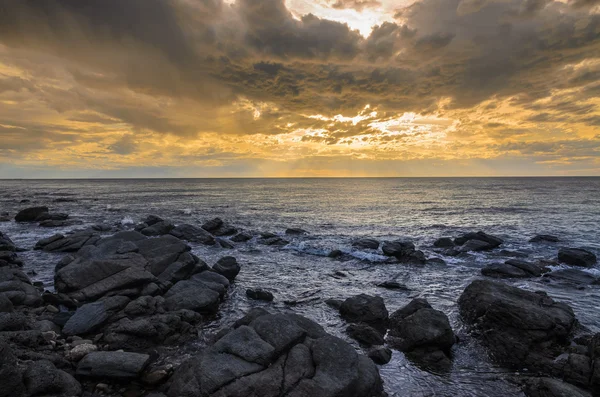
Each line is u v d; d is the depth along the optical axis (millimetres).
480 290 14266
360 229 37438
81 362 8953
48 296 13758
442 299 16406
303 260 24094
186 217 46719
